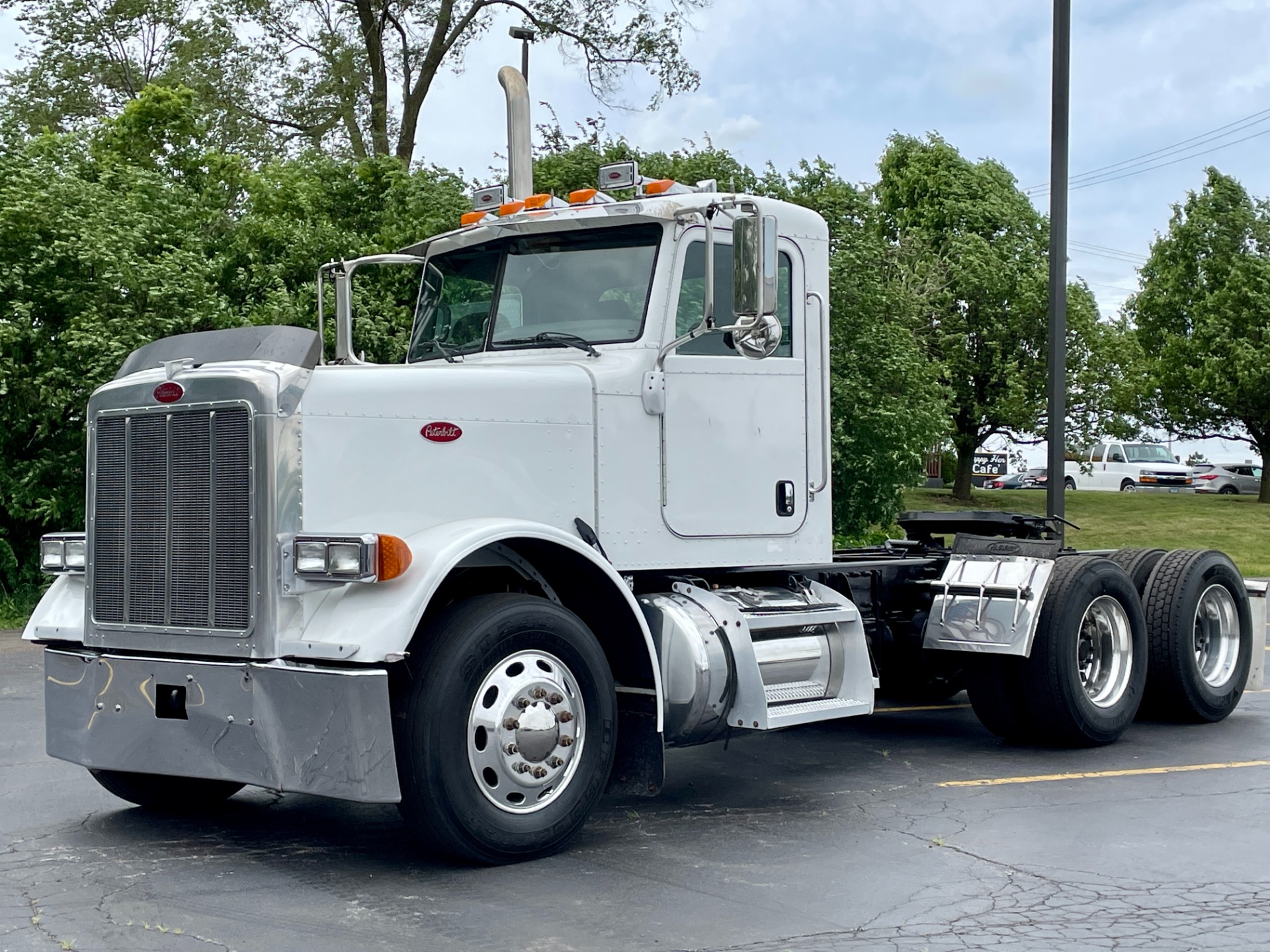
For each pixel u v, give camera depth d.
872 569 7.88
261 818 6.23
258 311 15.14
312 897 4.92
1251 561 25.31
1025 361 34.84
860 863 5.39
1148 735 8.42
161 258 14.90
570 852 5.59
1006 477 49.81
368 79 29.64
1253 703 9.84
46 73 30.25
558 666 5.50
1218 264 38.22
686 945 4.38
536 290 6.72
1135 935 4.47
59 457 14.30
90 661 5.71
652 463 6.32
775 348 6.18
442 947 4.36
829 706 6.55
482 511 5.76
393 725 5.16
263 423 5.23
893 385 19.34
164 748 5.45
